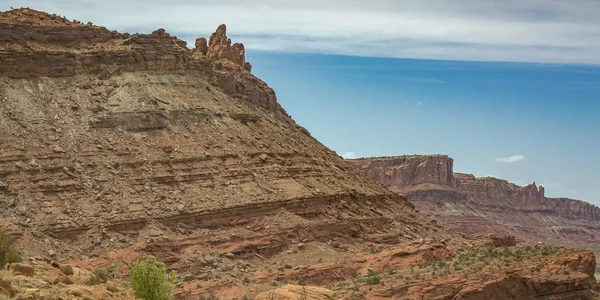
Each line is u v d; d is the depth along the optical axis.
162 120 129.00
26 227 106.06
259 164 132.12
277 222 123.19
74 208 111.56
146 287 72.25
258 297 81.06
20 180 111.69
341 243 127.50
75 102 126.12
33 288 58.53
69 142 120.00
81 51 132.38
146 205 115.88
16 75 125.31
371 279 110.94
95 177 116.94
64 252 105.38
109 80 131.62
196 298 103.88
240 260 115.75
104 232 109.94
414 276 111.62
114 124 125.50
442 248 126.75
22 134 117.75
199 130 131.88
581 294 118.62
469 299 108.62
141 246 109.56
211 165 126.25
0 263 67.31
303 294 82.25
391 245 132.12
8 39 126.94
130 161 120.75
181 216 116.56
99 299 62.91
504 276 113.81
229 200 121.94
